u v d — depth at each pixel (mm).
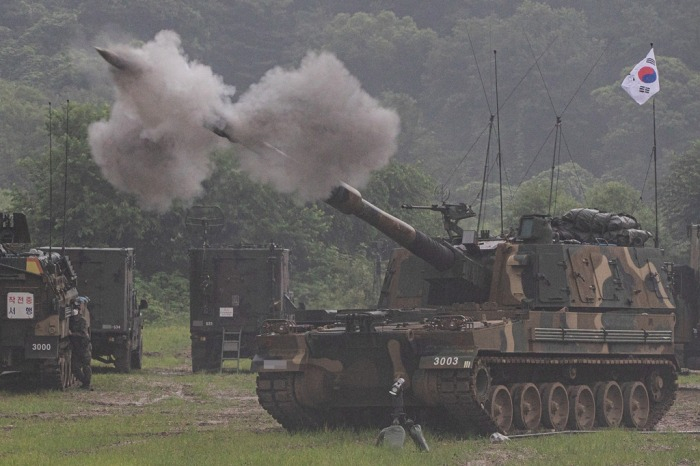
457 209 76688
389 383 68688
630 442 62625
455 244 76938
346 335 67375
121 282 116375
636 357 78062
